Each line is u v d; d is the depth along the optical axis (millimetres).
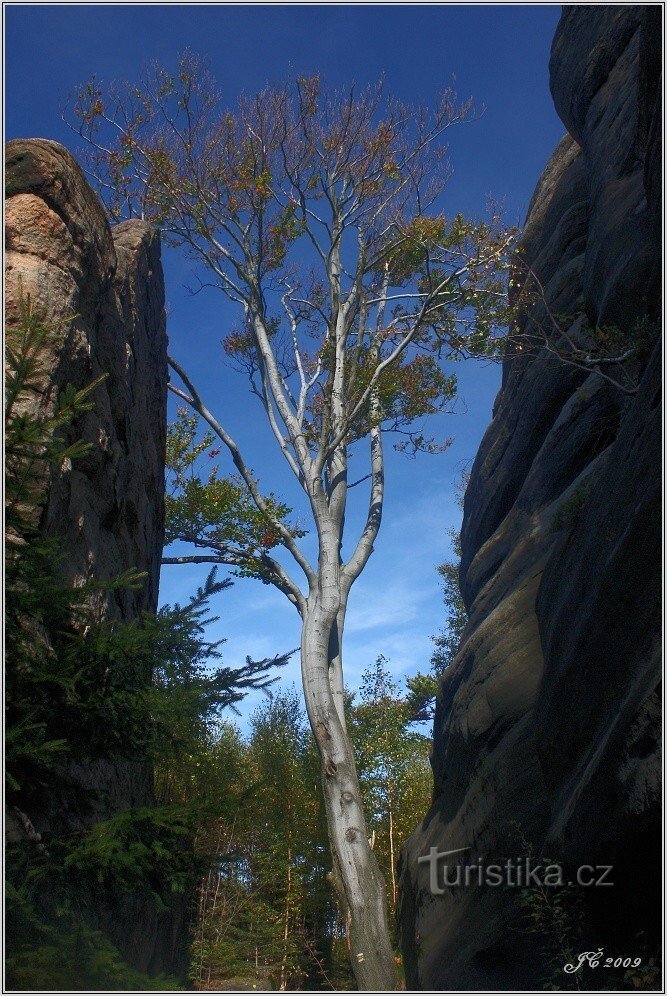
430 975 12422
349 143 18547
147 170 19047
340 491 19594
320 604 17703
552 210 19281
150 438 12930
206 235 19547
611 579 8227
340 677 17406
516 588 14945
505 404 20125
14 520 4805
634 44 14664
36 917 4312
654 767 6539
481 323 17703
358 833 15617
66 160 8406
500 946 10062
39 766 5152
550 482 15789
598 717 8602
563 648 10047
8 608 4695
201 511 19672
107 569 9211
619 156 14188
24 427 4602
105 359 9844
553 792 10320
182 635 5676
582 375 15938
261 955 16844
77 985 4062
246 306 20938
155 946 10336
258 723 19391
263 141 18359
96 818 7445
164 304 14828
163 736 6012
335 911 19359
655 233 9141
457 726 14578
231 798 5562
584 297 15359
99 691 5254
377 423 19312
